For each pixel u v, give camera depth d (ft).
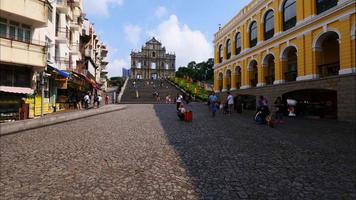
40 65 57.93
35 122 42.55
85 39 121.08
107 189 16.26
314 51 60.85
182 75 333.01
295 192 16.07
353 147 28.30
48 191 15.85
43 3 58.70
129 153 25.34
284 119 57.41
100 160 22.76
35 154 24.71
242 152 26.08
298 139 32.99
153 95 144.46
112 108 79.61
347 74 50.96
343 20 53.21
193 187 16.78
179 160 23.00
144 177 18.52
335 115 56.13
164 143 30.32
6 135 35.32
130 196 15.29
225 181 17.89
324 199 15.11
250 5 91.09
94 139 32.53
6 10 51.88
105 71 239.30
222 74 117.70
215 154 25.23
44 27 63.72
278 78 73.82
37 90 62.75
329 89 55.47
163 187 16.71
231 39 106.22
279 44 73.56
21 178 18.07
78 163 21.77
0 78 53.67
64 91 87.81
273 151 26.50
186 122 50.90
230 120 54.54
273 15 77.87
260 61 83.61
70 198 14.90
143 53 298.97
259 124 47.88
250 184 17.38
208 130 40.52
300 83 63.87
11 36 55.98
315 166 21.38
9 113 54.34
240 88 96.02
